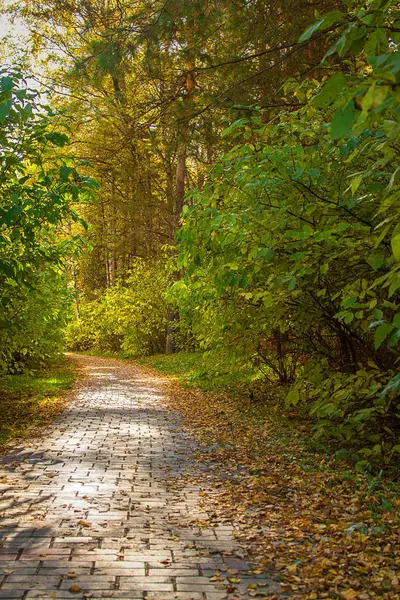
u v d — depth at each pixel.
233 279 7.16
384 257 5.91
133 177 28.66
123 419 11.17
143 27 14.00
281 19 12.84
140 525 5.11
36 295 11.88
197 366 21.50
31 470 6.99
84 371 24.02
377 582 3.95
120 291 34.41
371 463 7.22
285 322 8.70
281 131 8.13
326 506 5.65
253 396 13.12
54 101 26.08
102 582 3.94
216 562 4.33
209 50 15.24
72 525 5.06
